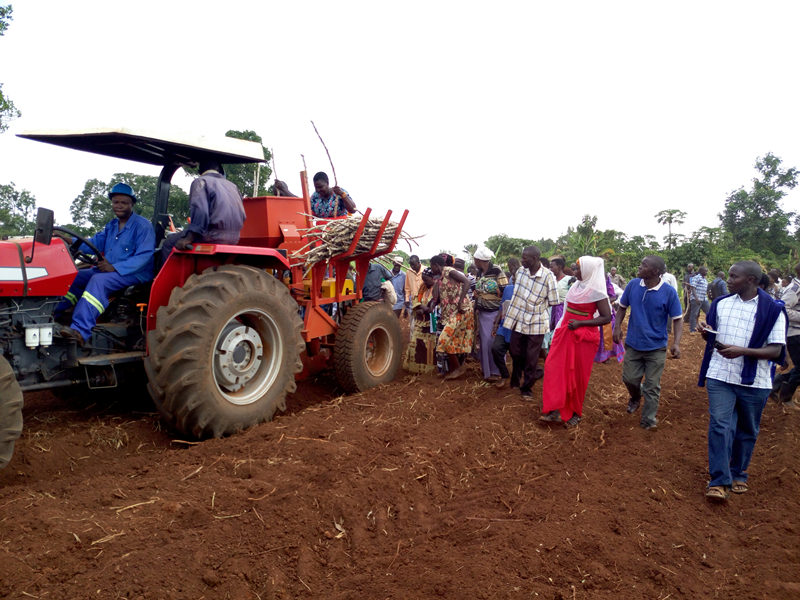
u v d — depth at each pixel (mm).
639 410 6477
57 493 3617
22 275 4062
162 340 4438
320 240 6109
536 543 3369
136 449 4586
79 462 4238
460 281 7195
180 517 3359
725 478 4180
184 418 4488
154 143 4977
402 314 13586
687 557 3449
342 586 2951
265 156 5910
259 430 4805
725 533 3830
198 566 2912
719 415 4297
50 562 2828
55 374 4469
